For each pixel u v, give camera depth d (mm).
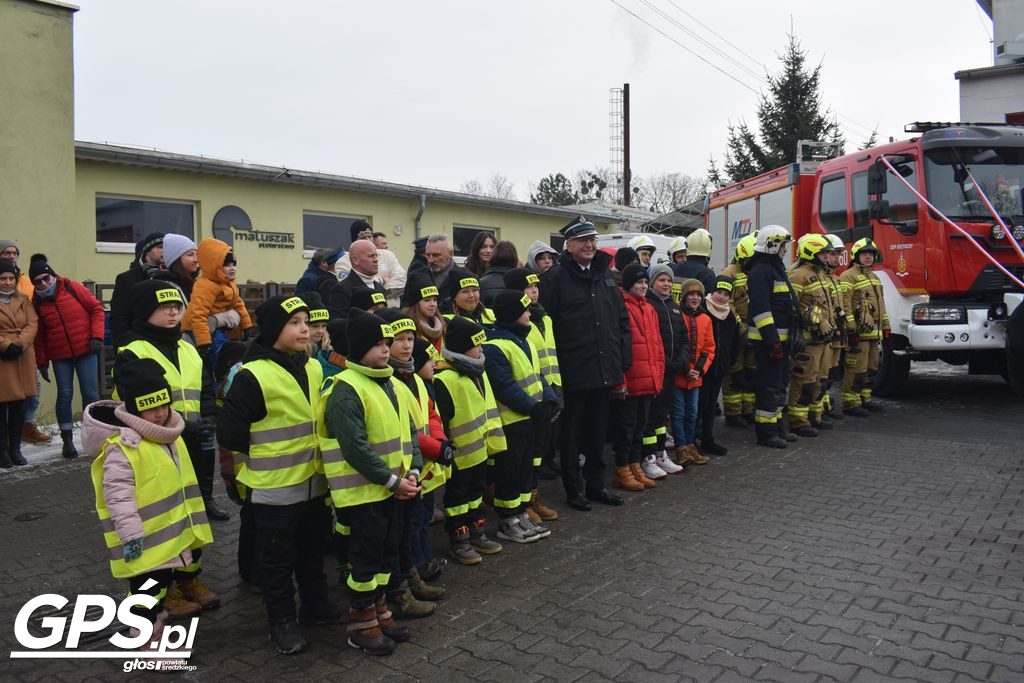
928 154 9758
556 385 5652
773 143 33531
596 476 6207
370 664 3682
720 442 8336
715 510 5973
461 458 4883
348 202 14297
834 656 3643
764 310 7758
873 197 10328
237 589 4660
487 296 6285
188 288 5855
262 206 12766
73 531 5570
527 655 3725
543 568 4859
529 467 5383
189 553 3916
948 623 3977
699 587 4492
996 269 9438
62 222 9492
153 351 4301
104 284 10211
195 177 11820
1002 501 6016
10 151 9039
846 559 4883
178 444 4023
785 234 7789
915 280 9883
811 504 6055
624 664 3607
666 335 6824
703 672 3516
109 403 3965
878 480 6672
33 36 9203
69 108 9539
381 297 4801
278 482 3750
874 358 9680
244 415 3709
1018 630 3895
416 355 4711
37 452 7777
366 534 3752
